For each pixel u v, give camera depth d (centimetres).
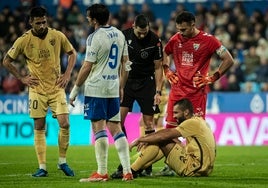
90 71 2588
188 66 2970
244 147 5244
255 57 6481
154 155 2772
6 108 5769
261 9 7556
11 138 5603
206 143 2791
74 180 2767
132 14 7044
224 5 7319
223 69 2938
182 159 2806
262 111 5712
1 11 7512
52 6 7456
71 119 5662
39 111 2984
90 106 2612
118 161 3912
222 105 5741
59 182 2681
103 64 2606
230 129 5572
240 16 6919
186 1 7288
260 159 4091
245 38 6738
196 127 2769
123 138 2648
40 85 2989
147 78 3136
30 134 5600
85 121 5656
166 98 4175
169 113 3027
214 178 2806
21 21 6875
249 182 2719
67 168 2984
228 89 6228
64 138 2970
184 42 2967
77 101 5672
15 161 3919
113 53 2616
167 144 2800
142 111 3147
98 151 2644
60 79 2998
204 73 2975
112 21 6912
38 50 2962
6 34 6850
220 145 5506
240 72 6300
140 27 2986
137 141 2741
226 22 6850
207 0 7244
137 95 3138
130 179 2658
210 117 5603
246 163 3784
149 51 3081
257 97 5719
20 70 6294
